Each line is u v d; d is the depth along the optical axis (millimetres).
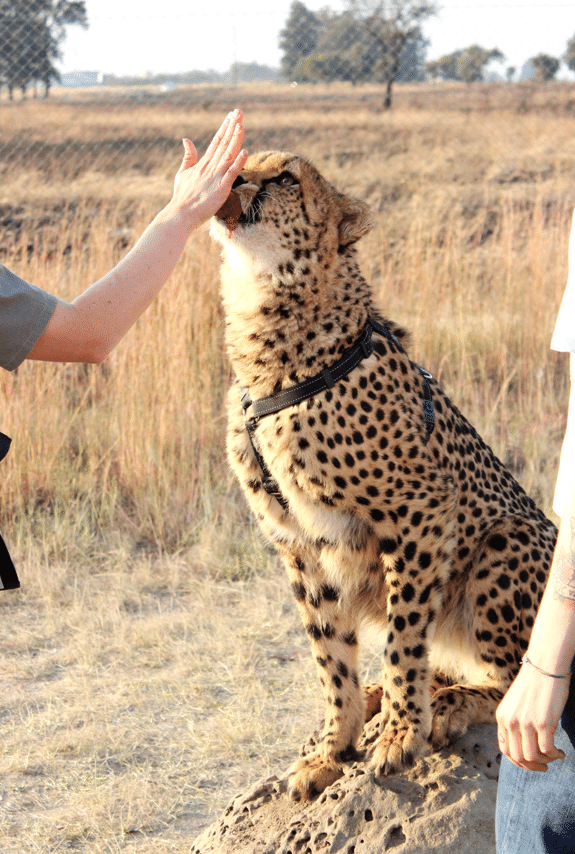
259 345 2486
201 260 6398
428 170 13383
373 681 3633
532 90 19906
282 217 2463
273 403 2422
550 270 7277
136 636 3908
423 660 2320
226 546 4742
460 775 2111
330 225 2568
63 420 5508
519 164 14062
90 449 5402
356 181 12586
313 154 14523
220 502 5141
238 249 2486
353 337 2447
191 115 18594
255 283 2480
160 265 1575
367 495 2396
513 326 6934
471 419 5895
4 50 11711
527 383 6309
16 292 1456
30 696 3506
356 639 2617
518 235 8727
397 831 2023
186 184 1656
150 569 4617
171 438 5355
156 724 3320
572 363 1408
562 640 1277
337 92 22812
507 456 5590
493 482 2793
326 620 2545
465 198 11461
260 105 21188
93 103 19266
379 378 2447
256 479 2623
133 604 4301
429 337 6629
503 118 18359
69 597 4309
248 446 2604
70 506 5082
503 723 1341
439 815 1999
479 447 2820
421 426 2475
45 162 14234
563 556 1264
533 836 1438
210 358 6113
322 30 20031
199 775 3020
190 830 2738
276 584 4418
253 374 2518
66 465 5336
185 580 4516
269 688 3578
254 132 16812
